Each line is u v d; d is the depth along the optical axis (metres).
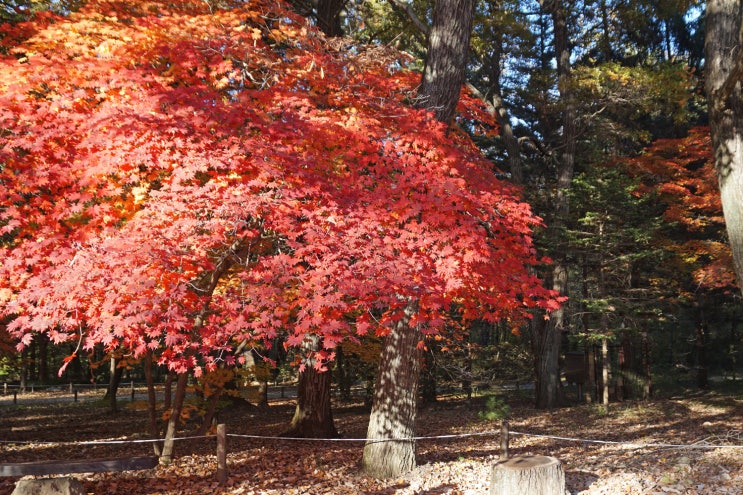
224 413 19.72
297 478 9.38
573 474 9.35
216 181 6.70
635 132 22.64
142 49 7.89
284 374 31.27
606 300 18.75
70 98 7.05
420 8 17.16
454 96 10.32
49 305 5.81
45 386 31.12
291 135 7.21
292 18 9.30
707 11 11.05
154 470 9.81
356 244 6.49
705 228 22.97
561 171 21.81
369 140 7.73
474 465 10.38
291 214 6.77
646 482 8.57
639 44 27.11
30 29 8.26
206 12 10.00
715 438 11.86
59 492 6.67
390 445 9.72
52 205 6.56
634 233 18.45
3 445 13.29
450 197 7.16
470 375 21.16
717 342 27.86
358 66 9.21
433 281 6.55
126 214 6.91
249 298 6.27
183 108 6.85
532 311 20.98
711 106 10.74
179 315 5.88
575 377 23.62
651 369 26.39
